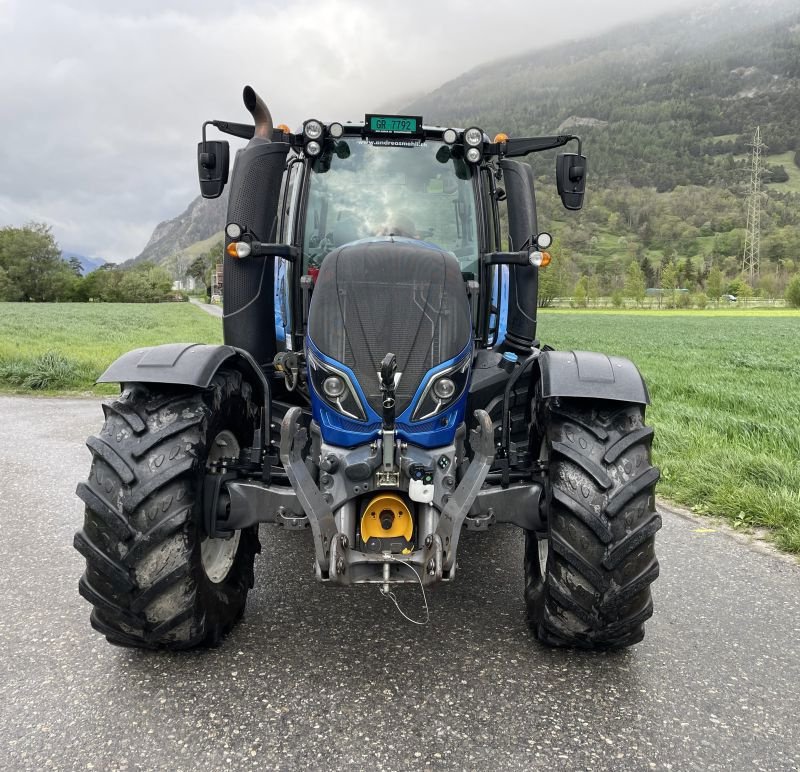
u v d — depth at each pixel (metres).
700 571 3.87
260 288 3.70
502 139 3.91
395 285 2.94
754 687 2.65
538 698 2.55
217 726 2.37
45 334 28.58
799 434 6.82
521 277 3.95
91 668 2.76
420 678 2.69
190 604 2.64
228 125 3.84
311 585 3.62
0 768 2.16
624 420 2.79
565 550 2.59
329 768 2.16
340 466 2.74
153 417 2.73
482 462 2.73
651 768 2.17
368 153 3.87
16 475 6.05
